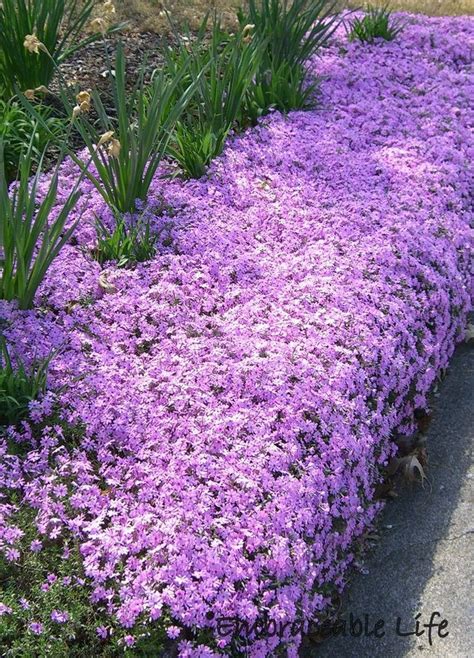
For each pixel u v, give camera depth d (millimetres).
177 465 1755
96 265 2238
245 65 2764
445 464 2139
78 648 1513
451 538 1953
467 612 1800
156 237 2320
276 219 2451
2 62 2789
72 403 1875
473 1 5062
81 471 1751
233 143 2793
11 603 1543
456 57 3799
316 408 1908
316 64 3498
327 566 1789
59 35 3393
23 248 2029
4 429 1828
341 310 2156
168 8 3848
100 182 2535
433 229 2516
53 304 2125
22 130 2592
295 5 3123
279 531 1689
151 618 1531
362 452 1913
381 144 2967
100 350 2018
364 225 2459
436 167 2779
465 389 2371
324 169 2717
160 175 2631
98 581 1573
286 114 3020
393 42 3846
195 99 2816
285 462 1789
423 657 1727
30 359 1964
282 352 2004
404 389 2150
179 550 1612
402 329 2176
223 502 1702
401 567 1902
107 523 1689
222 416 1855
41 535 1649
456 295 2438
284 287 2213
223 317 2127
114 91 2604
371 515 1950
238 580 1614
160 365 1974
